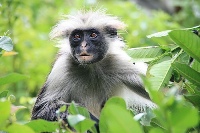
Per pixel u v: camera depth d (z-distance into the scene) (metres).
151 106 11.25
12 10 16.23
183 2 19.28
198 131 6.75
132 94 11.59
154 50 8.88
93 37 11.86
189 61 8.69
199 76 7.29
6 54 8.07
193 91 8.02
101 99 11.63
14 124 5.56
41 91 11.73
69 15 12.82
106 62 11.70
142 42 17.55
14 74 6.95
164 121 4.78
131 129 4.69
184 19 19.41
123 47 12.32
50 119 10.71
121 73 11.60
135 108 11.30
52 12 20.34
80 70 11.62
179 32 7.01
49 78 11.65
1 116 5.54
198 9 18.88
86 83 11.58
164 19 18.84
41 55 18.09
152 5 24.72
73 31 11.93
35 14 18.55
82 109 5.93
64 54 11.97
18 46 17.69
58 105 10.84
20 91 16.53
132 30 17.88
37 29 19.75
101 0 20.75
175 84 8.67
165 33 8.30
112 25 12.24
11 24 16.28
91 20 11.98
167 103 4.73
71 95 11.59
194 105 7.16
